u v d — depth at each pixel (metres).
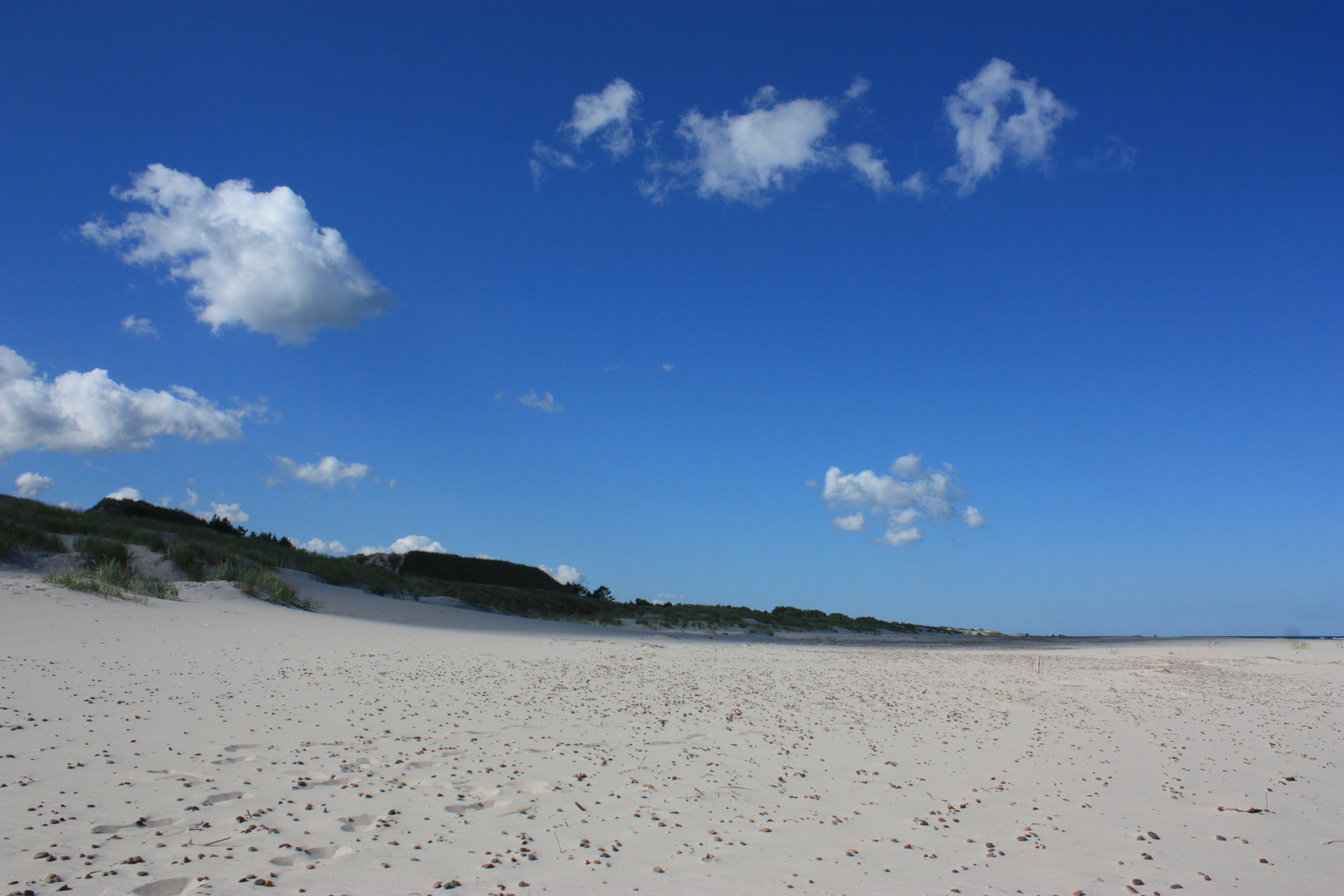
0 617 12.88
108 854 4.19
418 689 10.52
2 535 20.42
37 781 5.41
